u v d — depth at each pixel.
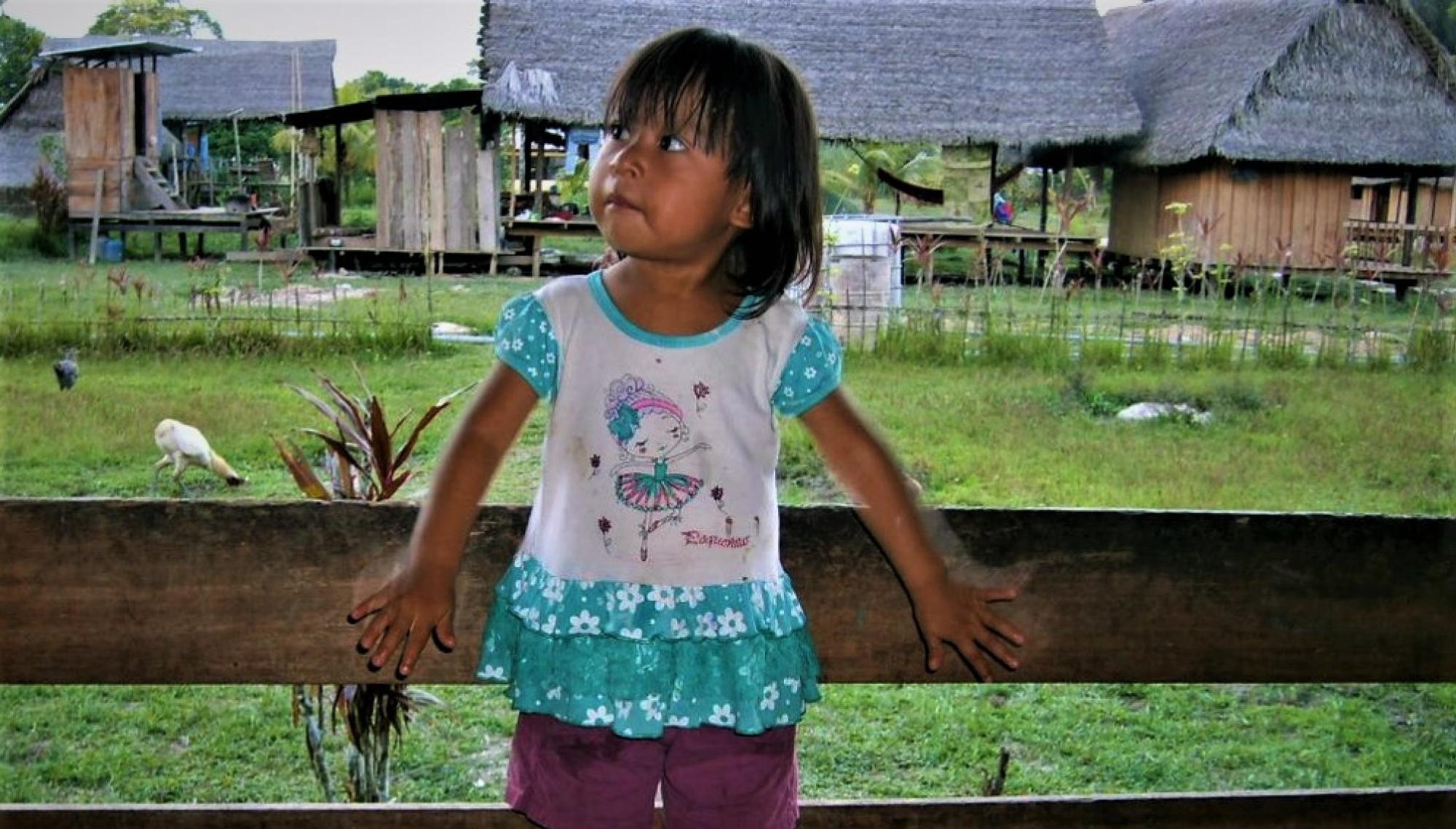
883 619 2.13
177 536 2.07
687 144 1.70
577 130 22.19
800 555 2.11
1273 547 2.21
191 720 4.60
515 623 1.88
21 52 36.84
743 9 22.78
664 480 1.78
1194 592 2.20
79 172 21.84
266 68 38.97
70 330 11.73
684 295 1.79
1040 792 4.18
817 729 4.64
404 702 3.35
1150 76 24.58
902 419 9.53
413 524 2.09
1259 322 13.43
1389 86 20.72
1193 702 5.00
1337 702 5.02
